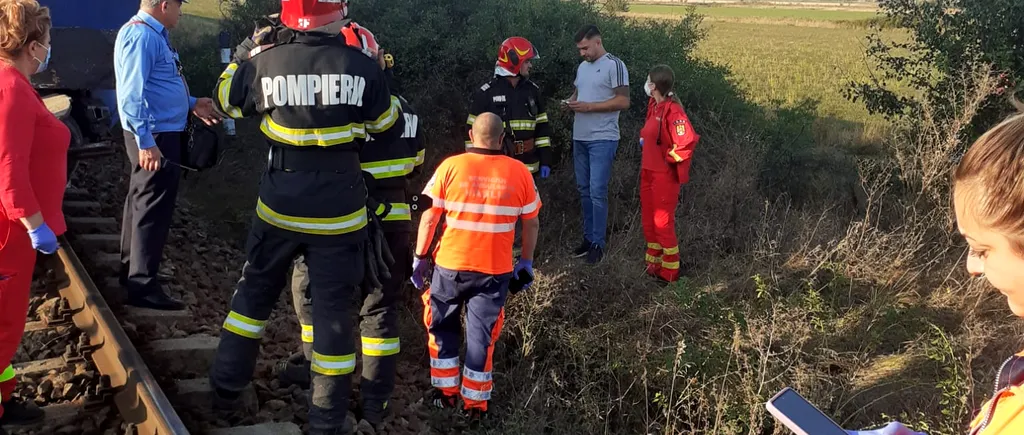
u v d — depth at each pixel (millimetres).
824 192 7902
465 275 4484
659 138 6176
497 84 6242
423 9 8984
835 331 5379
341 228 3525
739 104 9172
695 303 5594
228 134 8461
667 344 5246
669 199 6242
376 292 4098
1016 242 1210
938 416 4496
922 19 7570
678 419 4539
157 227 4742
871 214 7109
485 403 4625
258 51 3514
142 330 4594
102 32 6477
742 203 7422
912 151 7180
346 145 3518
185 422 3811
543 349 5316
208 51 10078
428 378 5078
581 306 5699
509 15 8836
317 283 3580
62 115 6027
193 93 9711
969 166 1278
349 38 3789
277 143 3527
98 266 5395
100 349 4133
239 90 3535
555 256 6344
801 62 21047
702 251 6949
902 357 5141
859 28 43062
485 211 4441
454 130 8602
